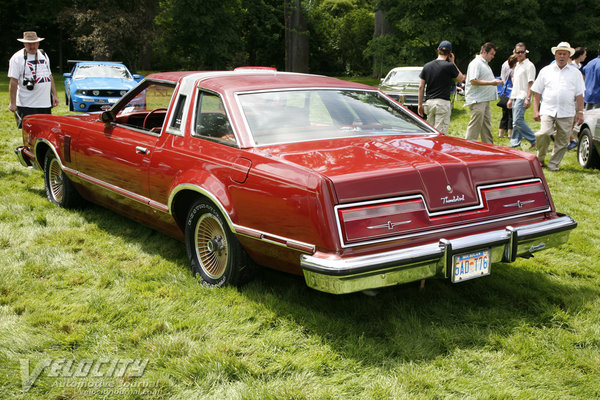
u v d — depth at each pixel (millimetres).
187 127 4004
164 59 48375
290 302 3617
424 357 2996
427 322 3416
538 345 3119
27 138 6156
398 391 2666
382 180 3037
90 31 31656
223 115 3768
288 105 3906
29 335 3156
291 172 3105
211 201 3639
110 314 3428
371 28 45062
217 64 37781
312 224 2955
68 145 5301
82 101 14188
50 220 5359
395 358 2990
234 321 3355
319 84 4234
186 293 3738
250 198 3309
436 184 3184
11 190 6496
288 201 3076
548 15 28719
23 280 3959
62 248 4629
